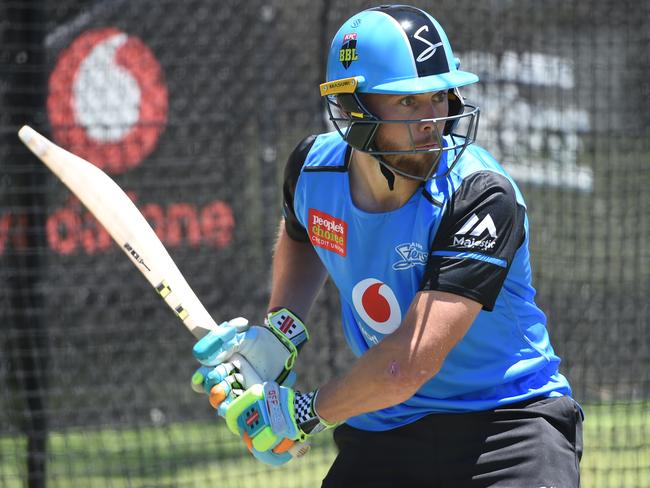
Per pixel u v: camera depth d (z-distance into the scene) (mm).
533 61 21922
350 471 10594
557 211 22609
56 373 21609
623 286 22016
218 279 22438
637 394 22172
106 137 21750
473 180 9211
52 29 21250
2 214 19031
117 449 21391
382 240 9547
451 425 9922
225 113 22391
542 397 9984
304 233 11164
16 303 18781
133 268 22234
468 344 9648
